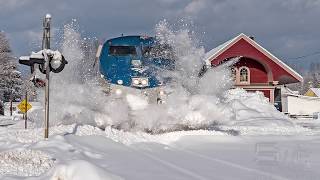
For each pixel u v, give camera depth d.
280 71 37.84
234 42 36.56
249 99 30.95
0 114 72.25
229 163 8.06
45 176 6.82
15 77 81.38
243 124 22.50
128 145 10.88
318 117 39.22
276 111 29.97
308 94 76.62
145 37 14.17
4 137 11.88
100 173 6.17
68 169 6.38
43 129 12.71
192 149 10.17
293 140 12.05
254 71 39.47
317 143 11.34
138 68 13.24
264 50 37.09
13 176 7.08
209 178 6.61
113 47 13.87
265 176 6.75
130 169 7.36
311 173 6.96
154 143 11.12
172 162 8.19
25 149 9.32
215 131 12.57
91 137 11.07
